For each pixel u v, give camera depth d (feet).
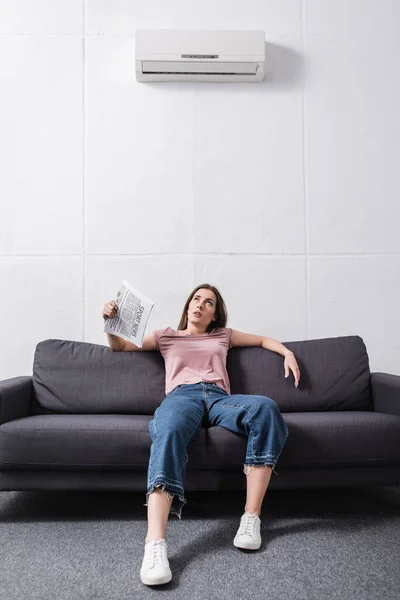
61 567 5.57
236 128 10.54
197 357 8.26
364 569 5.46
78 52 10.50
